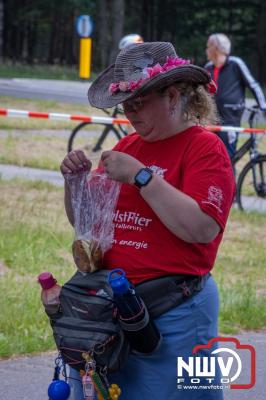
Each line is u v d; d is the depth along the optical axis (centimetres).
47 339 813
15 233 1164
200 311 450
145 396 451
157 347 440
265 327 915
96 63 7038
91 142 2228
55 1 7456
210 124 471
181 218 423
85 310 434
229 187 439
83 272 453
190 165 440
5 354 784
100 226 453
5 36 7644
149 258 445
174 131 451
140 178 424
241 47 7438
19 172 1798
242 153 1550
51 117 1728
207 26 7606
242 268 1127
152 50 447
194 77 446
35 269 1036
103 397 436
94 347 428
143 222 447
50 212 1351
